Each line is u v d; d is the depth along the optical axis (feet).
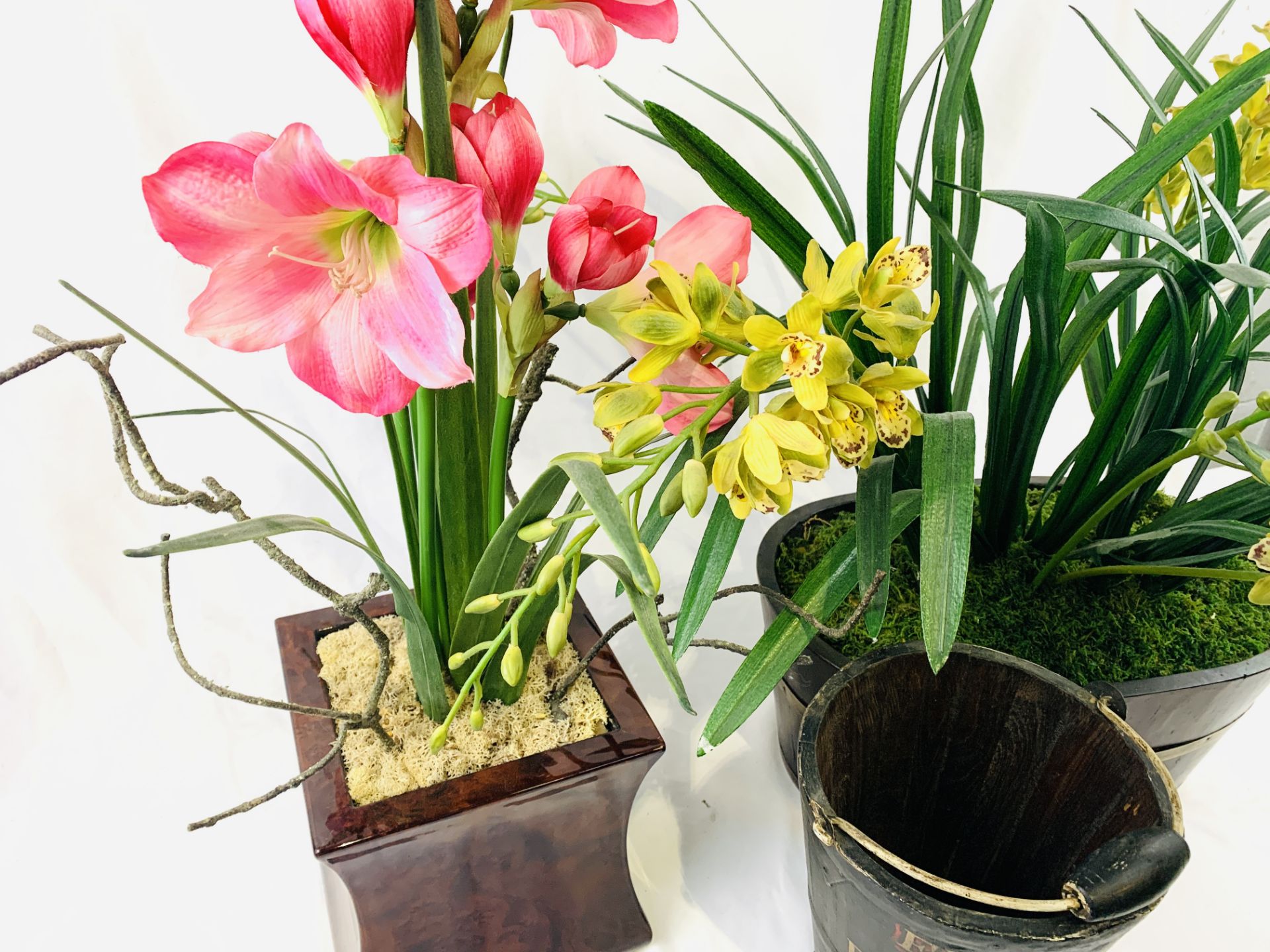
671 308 2.15
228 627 3.83
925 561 2.07
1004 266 4.05
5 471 3.37
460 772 2.49
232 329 1.84
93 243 3.16
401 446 2.57
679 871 3.20
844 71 3.51
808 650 2.87
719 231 2.19
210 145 1.67
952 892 1.95
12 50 2.86
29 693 3.55
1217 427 3.28
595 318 2.30
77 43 2.90
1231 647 2.95
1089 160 3.86
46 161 3.02
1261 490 2.78
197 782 3.42
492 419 2.48
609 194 2.25
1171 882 1.85
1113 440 2.93
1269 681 2.90
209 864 3.18
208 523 3.69
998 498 3.12
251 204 1.73
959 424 2.20
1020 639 2.97
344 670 2.76
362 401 1.93
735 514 2.14
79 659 3.64
